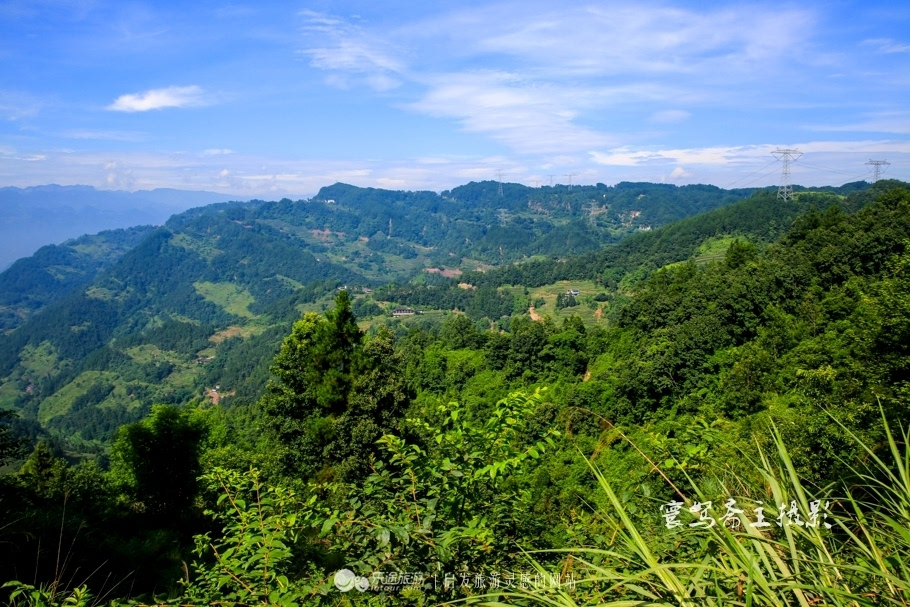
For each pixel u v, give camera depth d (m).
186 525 11.77
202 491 12.78
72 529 7.15
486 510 3.96
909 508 1.84
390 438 3.80
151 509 12.82
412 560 2.88
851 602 1.58
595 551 1.86
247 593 3.11
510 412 4.30
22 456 12.01
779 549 1.97
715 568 1.69
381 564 2.81
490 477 3.86
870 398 13.80
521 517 4.11
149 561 7.57
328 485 4.79
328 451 16.17
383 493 3.67
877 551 1.69
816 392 16.36
